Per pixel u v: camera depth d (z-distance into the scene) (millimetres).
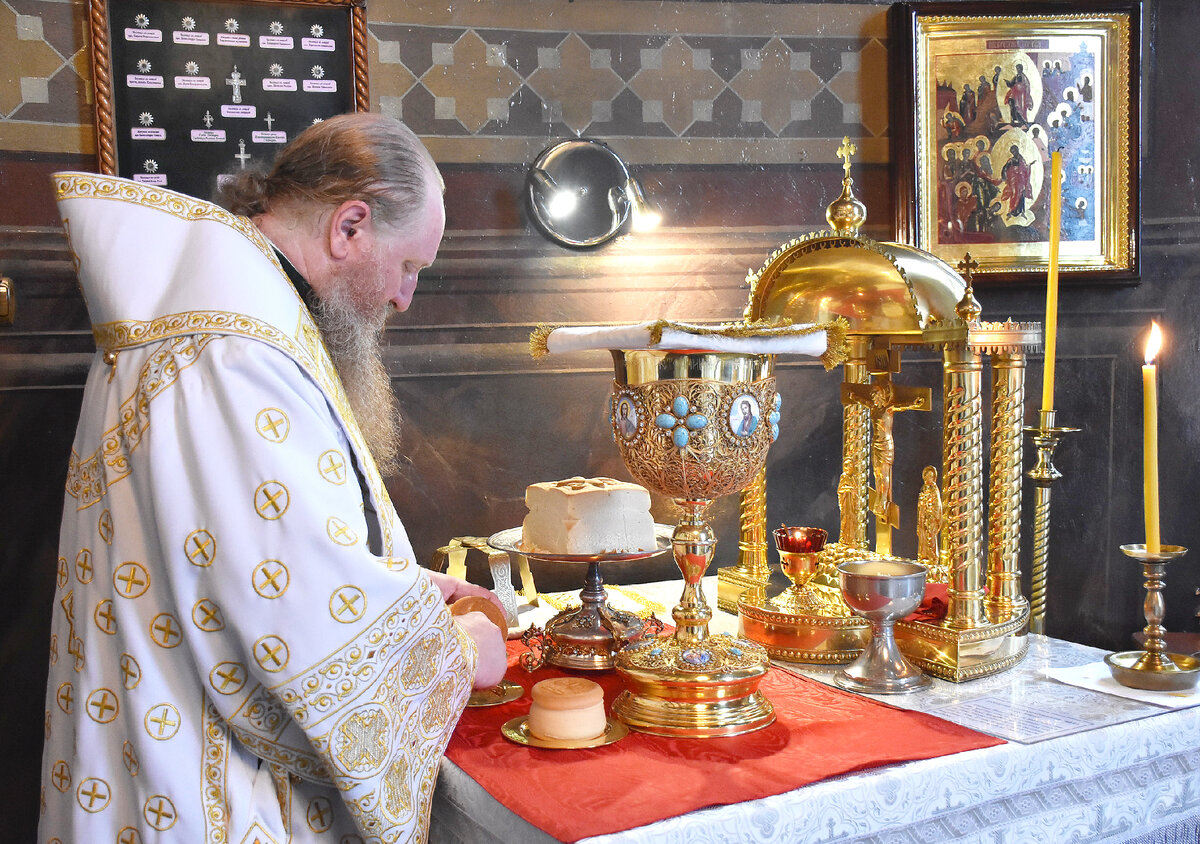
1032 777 1281
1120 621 2621
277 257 1343
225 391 1126
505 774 1240
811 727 1373
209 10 2055
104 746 1143
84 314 2053
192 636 1106
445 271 2230
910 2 2379
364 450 1268
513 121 2250
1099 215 2482
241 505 1099
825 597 1749
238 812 1130
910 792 1209
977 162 2432
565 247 2275
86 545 1189
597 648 1693
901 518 2531
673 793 1168
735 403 1400
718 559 2439
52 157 2014
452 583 1676
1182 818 1417
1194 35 2527
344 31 2129
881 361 1854
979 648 1575
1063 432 1919
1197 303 2592
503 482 2301
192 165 2061
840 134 2430
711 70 2354
